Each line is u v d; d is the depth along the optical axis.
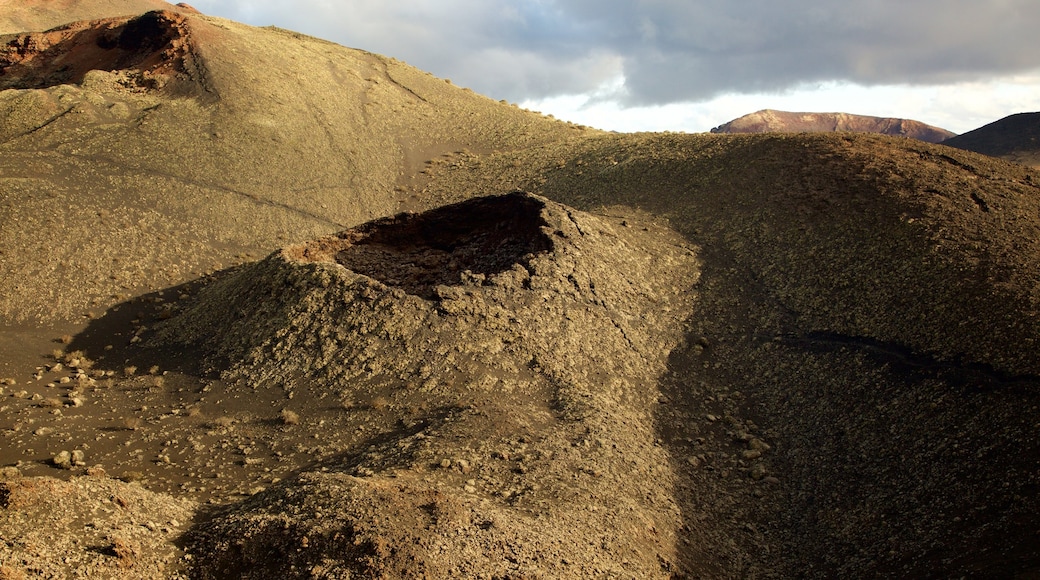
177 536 15.03
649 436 23.34
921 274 28.67
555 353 26.34
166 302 37.12
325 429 22.61
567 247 31.33
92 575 12.91
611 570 15.04
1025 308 24.38
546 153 58.91
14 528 13.51
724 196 40.47
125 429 23.66
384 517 14.48
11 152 49.59
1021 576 14.84
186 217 46.41
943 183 34.81
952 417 21.56
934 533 17.70
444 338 25.91
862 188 36.09
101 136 53.88
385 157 61.28
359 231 36.91
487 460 19.12
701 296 32.50
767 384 26.95
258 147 57.09
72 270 38.41
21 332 33.22
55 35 73.75
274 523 14.54
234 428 23.31
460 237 36.97
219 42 68.94
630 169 47.81
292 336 27.30
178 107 59.44
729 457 23.20
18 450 22.30
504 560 14.04
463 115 72.50
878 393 24.17
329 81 71.94
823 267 32.12
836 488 21.00
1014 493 17.78
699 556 17.72
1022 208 32.03
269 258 33.28
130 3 116.31
